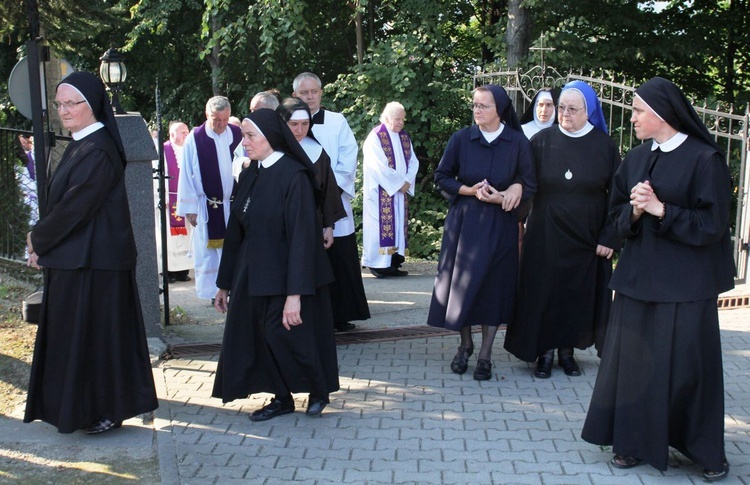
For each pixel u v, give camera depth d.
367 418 4.74
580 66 11.99
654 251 3.89
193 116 16.45
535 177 5.33
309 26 14.48
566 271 5.34
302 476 3.98
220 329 6.69
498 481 3.94
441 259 5.52
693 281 3.81
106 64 6.69
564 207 5.28
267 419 4.69
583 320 5.42
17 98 5.39
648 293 3.85
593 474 4.01
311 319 4.56
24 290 7.12
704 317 3.82
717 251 3.89
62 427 4.22
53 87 9.50
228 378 4.59
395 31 14.40
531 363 5.82
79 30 8.00
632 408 3.96
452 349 6.13
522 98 9.46
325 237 5.73
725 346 6.11
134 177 5.93
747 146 7.65
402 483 3.91
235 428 4.58
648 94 3.86
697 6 13.43
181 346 6.11
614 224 4.14
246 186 4.63
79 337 4.20
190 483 3.90
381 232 8.75
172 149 8.73
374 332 6.57
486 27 13.28
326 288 4.73
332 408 4.90
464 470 4.06
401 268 9.77
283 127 4.52
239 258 4.65
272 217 4.46
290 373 4.55
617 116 11.25
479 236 5.29
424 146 12.61
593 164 5.27
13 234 7.62
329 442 4.39
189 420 4.68
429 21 12.34
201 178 7.18
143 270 6.04
